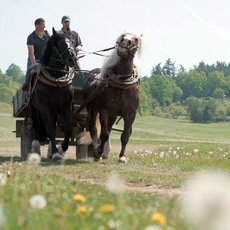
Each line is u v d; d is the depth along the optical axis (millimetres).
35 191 6301
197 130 122188
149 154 24812
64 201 5727
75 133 19812
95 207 5453
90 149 20078
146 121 134125
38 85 17656
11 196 5918
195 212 2344
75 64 17156
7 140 50062
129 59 17438
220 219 2303
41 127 19281
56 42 17359
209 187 2330
